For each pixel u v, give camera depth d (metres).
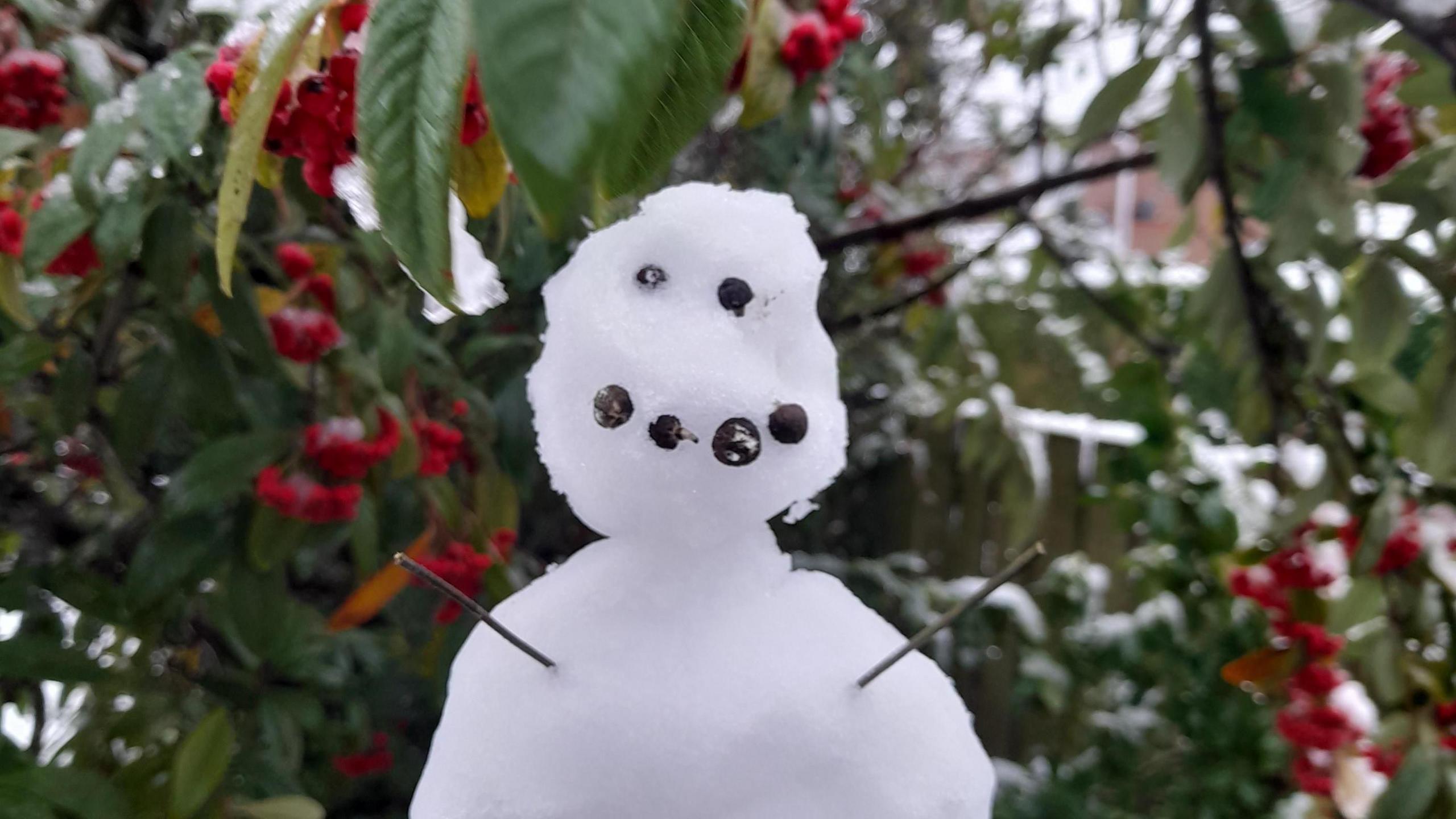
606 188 0.14
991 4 0.71
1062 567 0.86
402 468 0.42
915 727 0.23
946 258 0.84
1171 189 0.46
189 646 0.51
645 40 0.13
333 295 0.41
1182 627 0.72
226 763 0.35
